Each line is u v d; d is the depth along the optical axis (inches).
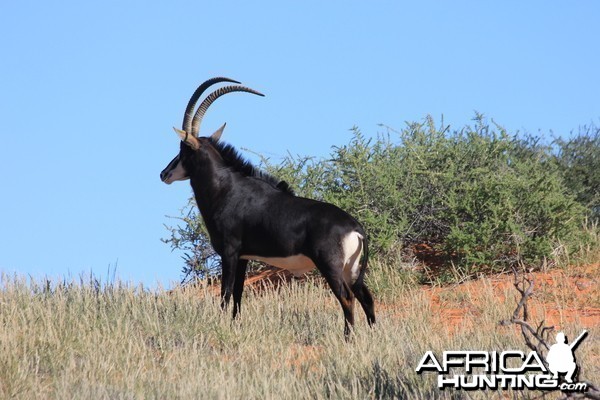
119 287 1653.5
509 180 1988.2
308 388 1125.1
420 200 2057.1
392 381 1130.7
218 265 2212.1
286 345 1466.5
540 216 1972.2
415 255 2062.0
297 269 1557.6
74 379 1163.9
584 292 1742.1
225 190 1584.6
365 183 2053.4
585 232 2038.6
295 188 2092.8
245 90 1637.6
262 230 1545.3
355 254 1502.2
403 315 1633.9
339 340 1411.2
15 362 1191.6
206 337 1470.2
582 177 2220.7
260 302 1727.4
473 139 2127.2
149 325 1480.1
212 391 1098.7
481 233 1939.0
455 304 1740.9
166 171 1636.3
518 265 1950.1
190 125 1631.4
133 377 1171.9
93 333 1379.2
